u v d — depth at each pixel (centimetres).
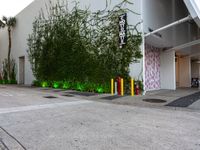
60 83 2061
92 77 1677
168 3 1775
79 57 1817
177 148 405
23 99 1141
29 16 2733
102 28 1619
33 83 2531
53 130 528
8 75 3397
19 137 471
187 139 460
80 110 814
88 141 445
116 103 1040
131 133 504
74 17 1909
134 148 404
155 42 1642
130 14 1422
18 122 609
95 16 1686
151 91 1573
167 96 1234
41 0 2431
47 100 1109
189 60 2327
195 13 1113
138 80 1367
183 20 1193
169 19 1772
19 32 3073
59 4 2120
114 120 642
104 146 415
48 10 2298
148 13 1440
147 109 854
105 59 1576
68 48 1953
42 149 398
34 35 2558
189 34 2288
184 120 646
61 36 2056
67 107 885
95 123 604
